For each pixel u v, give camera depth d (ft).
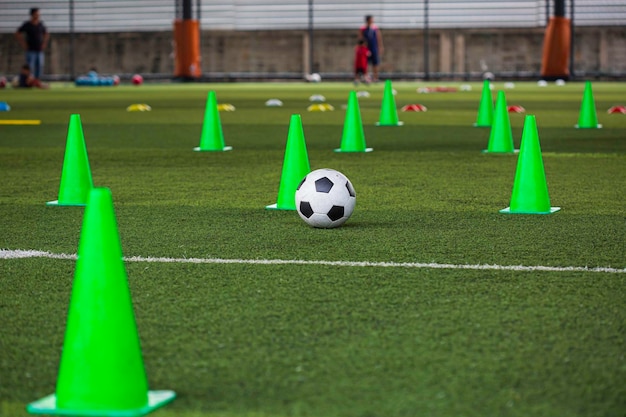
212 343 13.89
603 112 70.74
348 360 13.03
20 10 162.50
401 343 13.79
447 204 27.48
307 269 18.81
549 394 11.70
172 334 14.37
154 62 160.86
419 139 49.26
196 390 11.92
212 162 38.91
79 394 10.76
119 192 30.22
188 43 153.99
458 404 11.38
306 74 158.30
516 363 12.87
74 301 10.83
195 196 29.30
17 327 14.93
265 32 157.89
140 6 160.76
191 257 20.10
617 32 149.07
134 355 10.86
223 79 159.74
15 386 12.21
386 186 31.48
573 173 34.78
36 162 39.09
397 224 24.07
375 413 11.12
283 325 14.80
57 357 13.42
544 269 18.75
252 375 12.46
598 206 26.96
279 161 39.17
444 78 155.53
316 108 75.25
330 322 14.94
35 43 129.18
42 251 20.86
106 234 10.74
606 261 19.56
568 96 97.81
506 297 16.49
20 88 128.98
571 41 149.89
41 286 17.65
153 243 21.67
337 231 23.12
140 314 15.53
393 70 156.25
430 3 154.40
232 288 17.26
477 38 153.58
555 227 23.57
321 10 157.28
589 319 15.10
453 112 72.69
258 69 159.22
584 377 12.31
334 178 23.67
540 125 58.34
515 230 23.17
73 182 27.48
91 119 65.82
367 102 88.38
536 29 151.33
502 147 42.42
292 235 22.61
